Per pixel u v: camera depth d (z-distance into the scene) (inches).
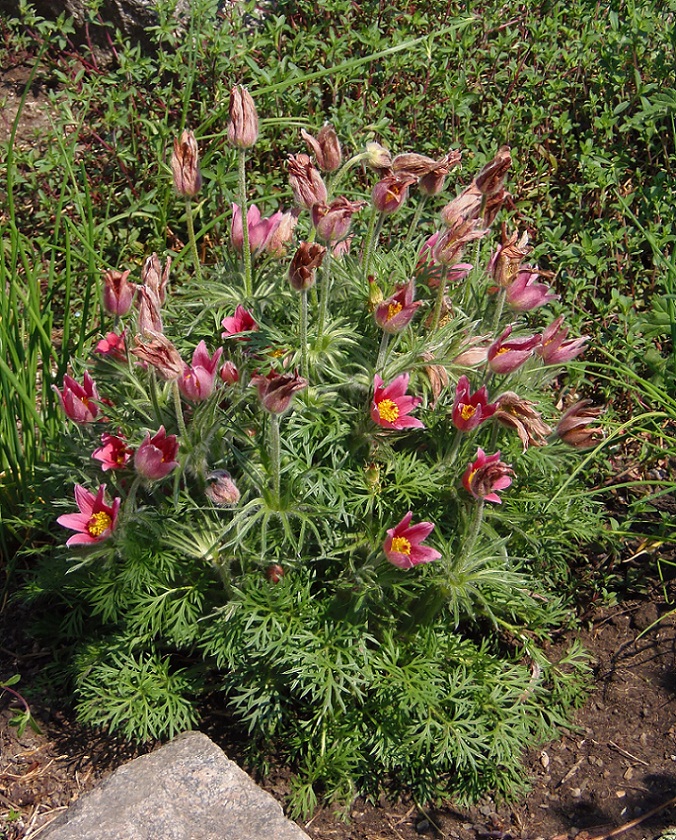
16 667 33.4
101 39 48.8
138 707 30.0
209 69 45.7
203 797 28.0
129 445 29.4
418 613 31.5
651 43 47.4
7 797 30.1
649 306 43.1
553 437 33.7
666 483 34.6
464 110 44.6
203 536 30.2
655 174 46.8
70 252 37.4
